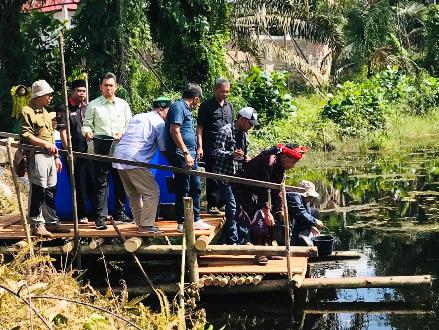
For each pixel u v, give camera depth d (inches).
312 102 1103.0
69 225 358.9
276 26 1101.1
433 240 448.1
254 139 813.2
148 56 870.4
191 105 349.1
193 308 308.0
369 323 319.3
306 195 388.5
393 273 384.8
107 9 669.9
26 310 241.4
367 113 986.7
